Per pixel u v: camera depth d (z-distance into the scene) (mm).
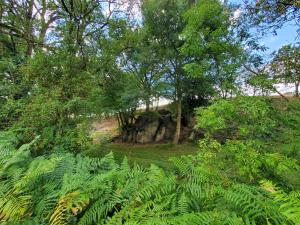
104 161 3311
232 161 3268
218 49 5059
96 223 2104
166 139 16781
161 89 15281
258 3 4801
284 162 2857
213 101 4012
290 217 1375
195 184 2270
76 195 2318
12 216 2309
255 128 3359
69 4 9406
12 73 7379
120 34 11555
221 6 4941
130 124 17844
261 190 2125
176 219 1641
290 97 4371
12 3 9602
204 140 3627
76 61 7625
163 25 13836
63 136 5910
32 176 2648
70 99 6543
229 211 1795
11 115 6395
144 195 2152
